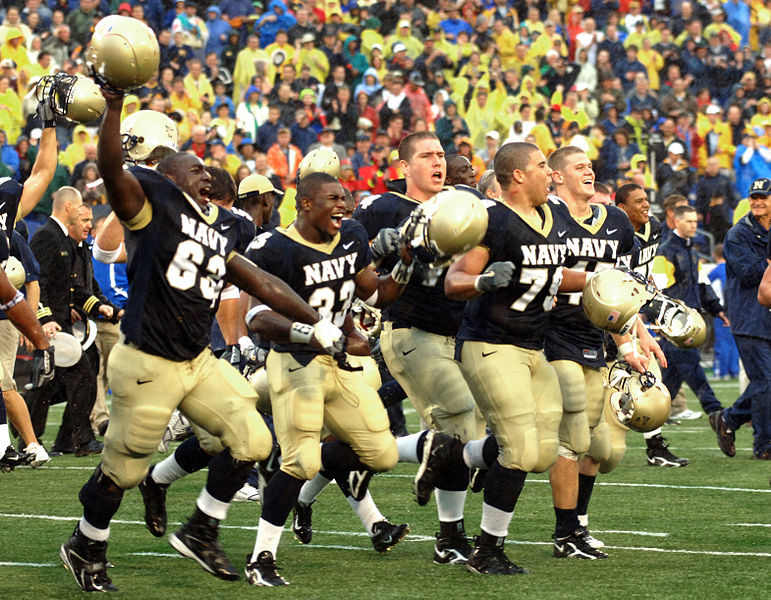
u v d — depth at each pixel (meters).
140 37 15.26
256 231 23.50
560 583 17.75
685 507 24.95
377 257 18.03
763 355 32.06
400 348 20.81
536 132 66.06
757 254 31.83
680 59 75.06
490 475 18.52
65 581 18.02
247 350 23.39
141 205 16.39
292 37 67.81
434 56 69.56
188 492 26.95
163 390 16.80
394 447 18.98
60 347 32.12
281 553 20.41
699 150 70.25
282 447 18.23
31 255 30.20
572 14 77.12
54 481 28.31
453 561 19.42
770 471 30.34
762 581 17.80
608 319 18.92
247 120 62.66
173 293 16.62
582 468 20.88
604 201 24.55
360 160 60.19
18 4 65.94
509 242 18.27
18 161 54.34
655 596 16.80
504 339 18.66
